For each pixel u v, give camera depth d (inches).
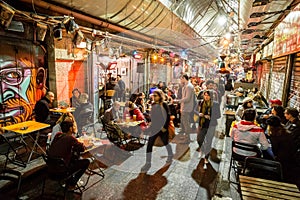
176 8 336.8
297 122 163.0
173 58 503.8
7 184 148.9
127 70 421.7
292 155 143.9
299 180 140.6
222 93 388.2
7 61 200.7
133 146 240.2
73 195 148.9
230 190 152.9
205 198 147.5
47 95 224.7
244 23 251.0
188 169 189.9
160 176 177.5
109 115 227.0
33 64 228.1
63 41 255.1
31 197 143.6
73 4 201.8
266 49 399.5
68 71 270.2
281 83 255.6
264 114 223.8
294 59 217.0
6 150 167.5
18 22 202.5
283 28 227.5
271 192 105.7
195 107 275.7
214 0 417.7
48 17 187.3
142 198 147.0
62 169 135.3
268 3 163.3
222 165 192.5
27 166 170.1
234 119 263.1
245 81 561.0
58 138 145.6
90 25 278.2
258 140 159.9
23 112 219.3
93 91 310.7
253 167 132.3
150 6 270.8
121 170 187.3
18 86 212.7
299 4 165.3
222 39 398.6
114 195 150.3
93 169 188.4
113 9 234.7
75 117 255.8
